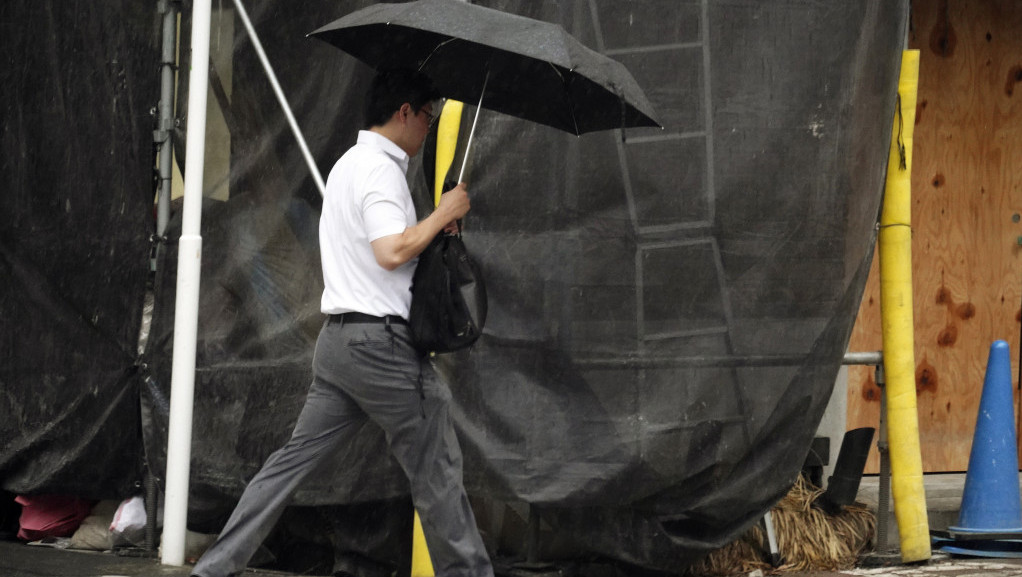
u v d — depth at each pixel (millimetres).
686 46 15711
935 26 22750
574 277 15695
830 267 15922
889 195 16828
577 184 15695
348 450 16188
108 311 17516
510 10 15711
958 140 22828
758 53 15805
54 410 17672
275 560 17078
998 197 22938
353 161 12773
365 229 12469
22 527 18156
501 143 15727
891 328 16828
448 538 12930
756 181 15789
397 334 12492
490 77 13688
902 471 16812
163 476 16953
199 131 15984
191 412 16031
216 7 17000
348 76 16359
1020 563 17094
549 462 15633
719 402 15750
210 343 16828
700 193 15750
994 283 22906
